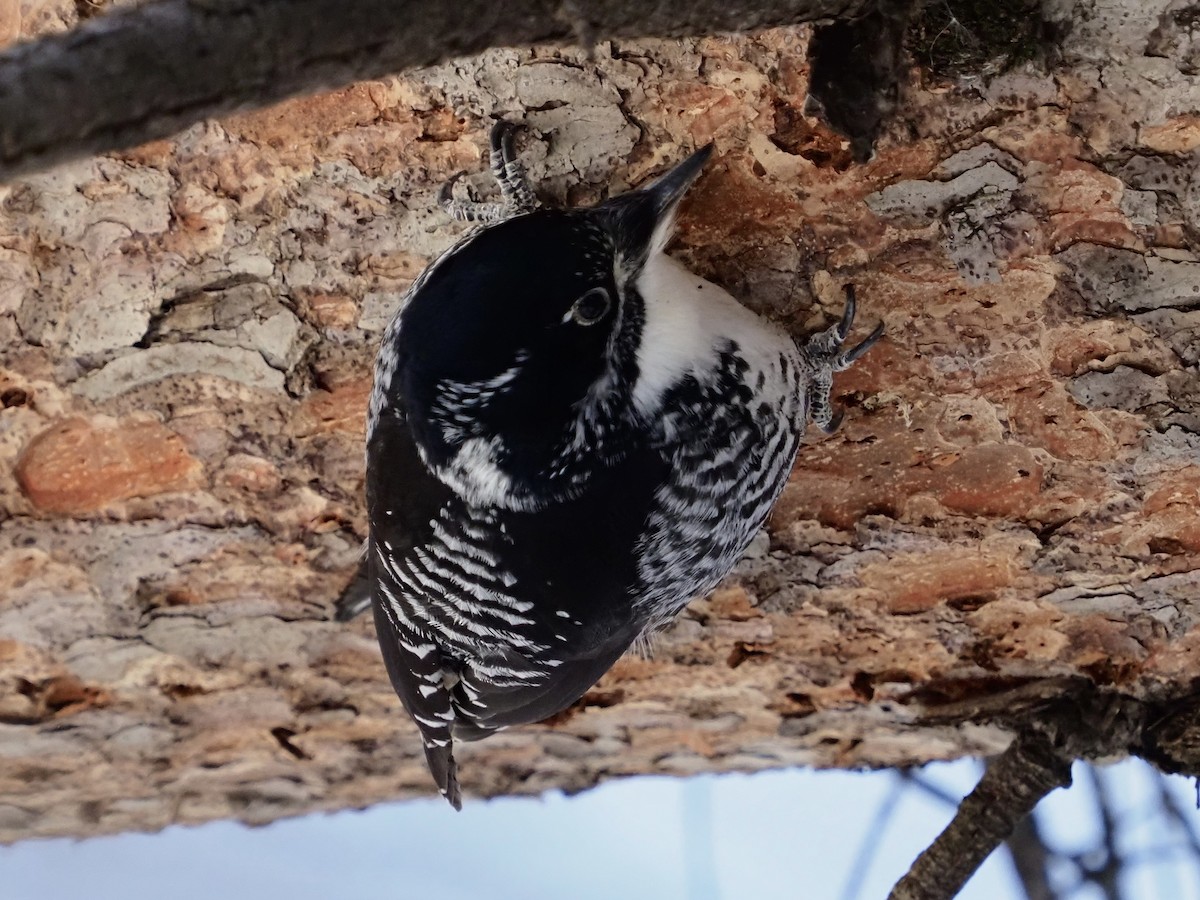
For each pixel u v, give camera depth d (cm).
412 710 140
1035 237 134
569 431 134
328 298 136
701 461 135
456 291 133
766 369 136
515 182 134
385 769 147
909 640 142
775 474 137
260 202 135
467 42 126
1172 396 136
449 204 135
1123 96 132
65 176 134
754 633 142
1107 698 142
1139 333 135
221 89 124
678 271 135
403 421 135
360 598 141
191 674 143
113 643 141
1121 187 133
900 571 140
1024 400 136
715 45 132
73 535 139
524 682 139
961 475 138
